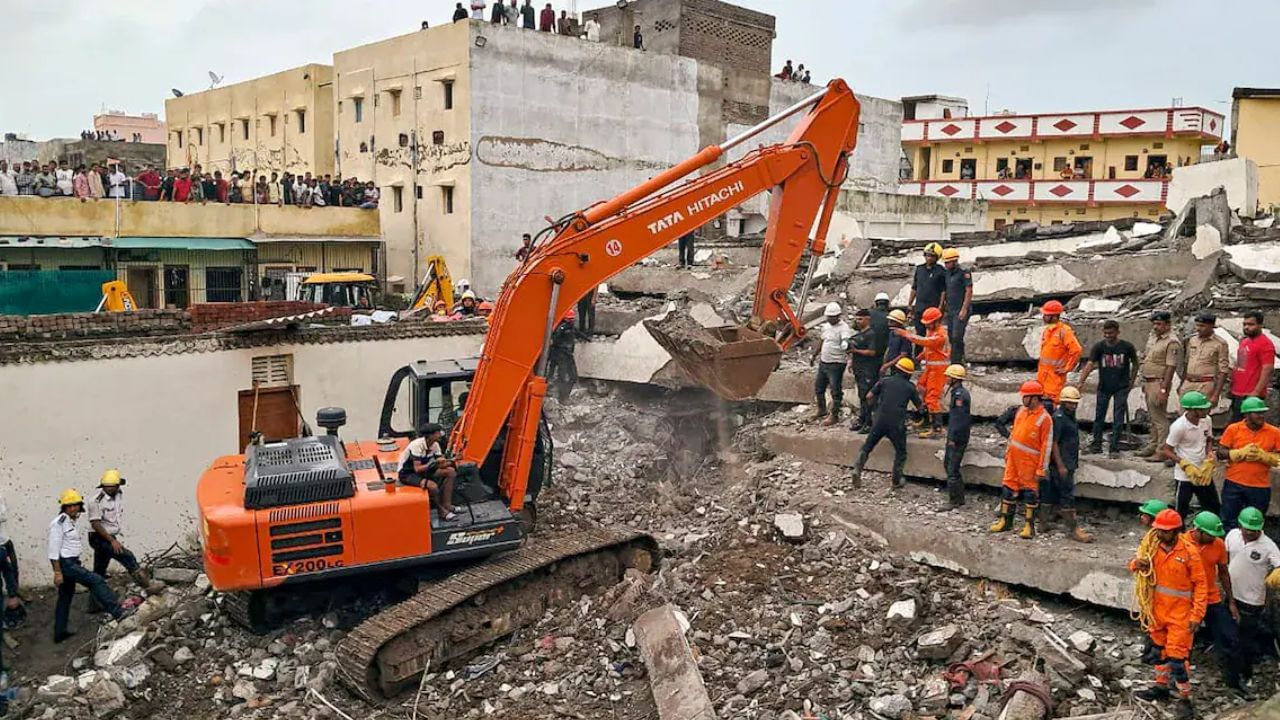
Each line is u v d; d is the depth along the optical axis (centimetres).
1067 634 964
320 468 1007
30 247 2245
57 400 1255
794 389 1567
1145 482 1098
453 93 2538
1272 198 2786
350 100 2898
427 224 2666
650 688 899
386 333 1577
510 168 2591
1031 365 1503
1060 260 1667
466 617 978
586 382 1886
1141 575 858
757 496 1305
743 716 854
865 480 1297
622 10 3019
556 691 919
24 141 4331
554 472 1484
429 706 912
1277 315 1309
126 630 1090
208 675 999
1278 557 854
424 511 1011
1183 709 825
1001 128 4362
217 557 956
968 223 3669
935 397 1286
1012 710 809
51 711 940
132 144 3997
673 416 1708
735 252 2348
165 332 1432
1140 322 1383
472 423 1073
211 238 2497
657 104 2923
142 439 1329
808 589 1071
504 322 1068
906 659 930
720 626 995
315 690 937
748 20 3234
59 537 1094
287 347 1463
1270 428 950
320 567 982
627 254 1095
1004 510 1094
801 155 1115
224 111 3634
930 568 1109
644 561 1141
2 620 1064
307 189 2683
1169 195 2116
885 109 3800
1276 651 897
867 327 1342
